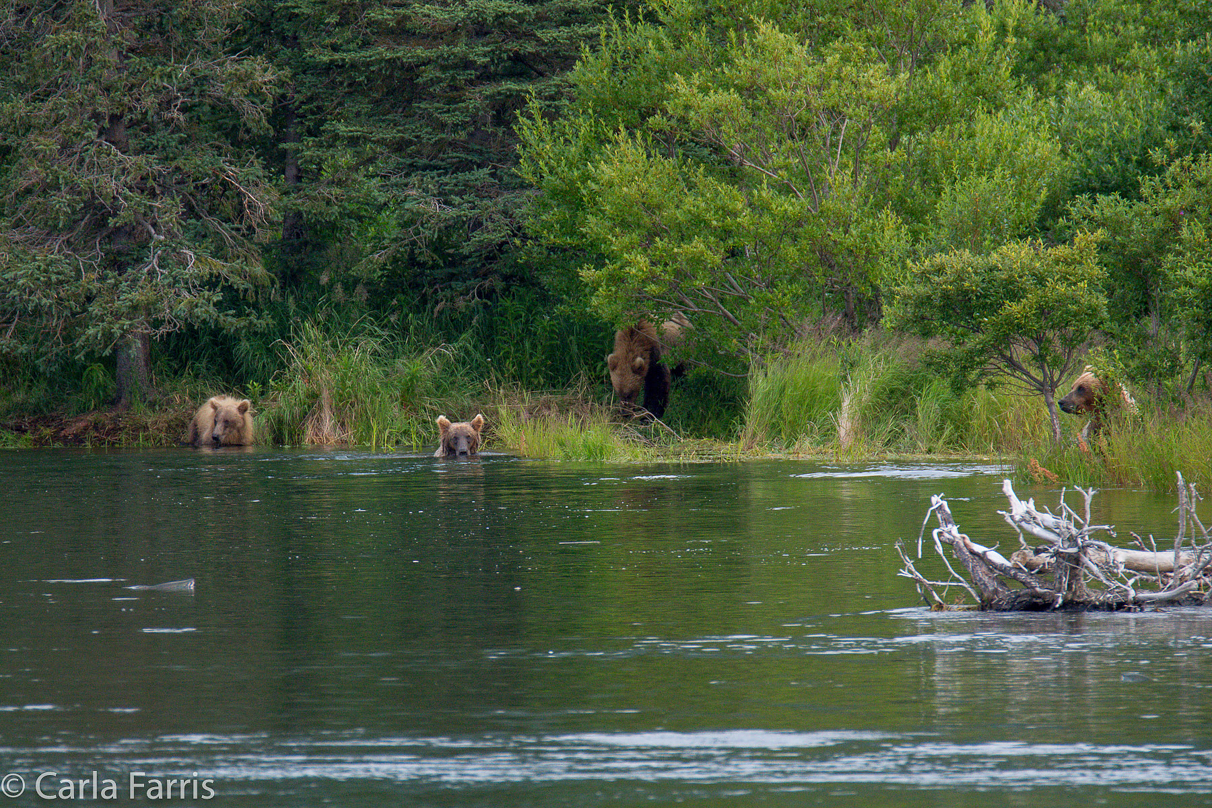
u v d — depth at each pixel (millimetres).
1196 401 15750
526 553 10008
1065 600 7672
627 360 22984
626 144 21953
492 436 23578
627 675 6090
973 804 4383
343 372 24844
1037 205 19828
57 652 6633
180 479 16781
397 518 12359
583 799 4449
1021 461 15797
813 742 5043
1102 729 5168
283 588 8523
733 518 12016
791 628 7129
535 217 25234
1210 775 4641
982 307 16484
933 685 5844
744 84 21734
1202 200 16141
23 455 21594
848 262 21125
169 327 25500
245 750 4996
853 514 12164
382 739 5121
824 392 20250
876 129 21734
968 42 23562
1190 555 8188
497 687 5891
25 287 24453
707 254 21016
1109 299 16734
